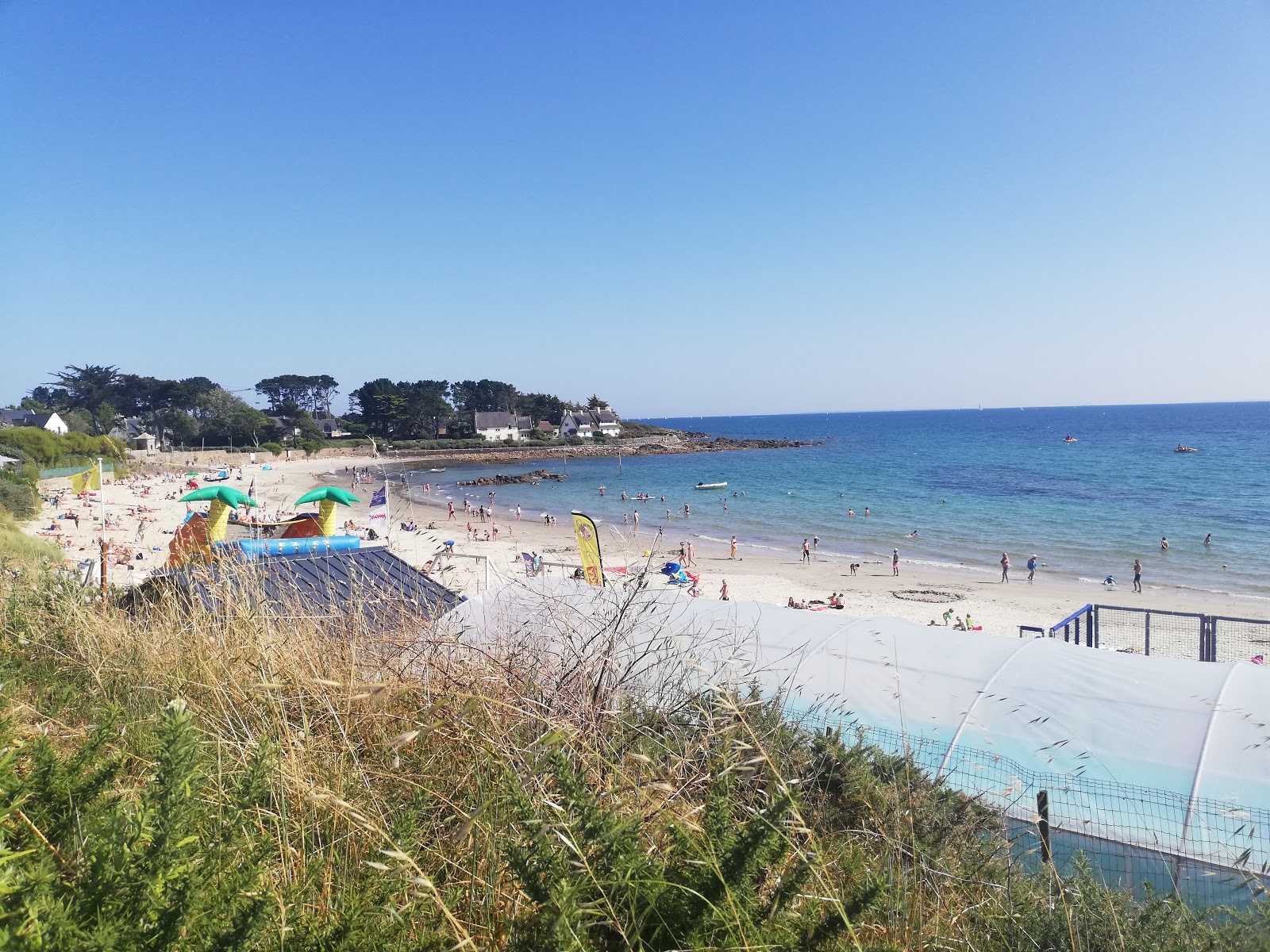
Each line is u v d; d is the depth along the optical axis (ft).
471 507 199.93
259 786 6.95
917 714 20.81
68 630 14.53
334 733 9.44
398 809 7.85
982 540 151.84
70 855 6.16
